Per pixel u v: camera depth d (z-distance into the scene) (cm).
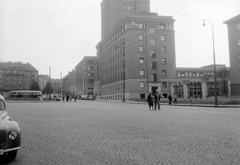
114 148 649
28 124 1170
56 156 578
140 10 8825
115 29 7656
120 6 8819
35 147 674
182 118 1416
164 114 1730
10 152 540
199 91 5088
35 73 13525
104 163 515
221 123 1153
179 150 618
